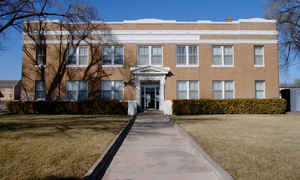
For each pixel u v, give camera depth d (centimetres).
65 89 2014
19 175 450
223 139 809
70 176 448
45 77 2025
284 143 743
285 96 2245
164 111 1905
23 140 770
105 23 2055
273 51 2081
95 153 614
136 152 711
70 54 2050
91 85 2014
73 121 1308
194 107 1798
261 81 2070
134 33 2050
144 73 1986
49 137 826
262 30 2092
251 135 884
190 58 2059
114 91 2022
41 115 1703
